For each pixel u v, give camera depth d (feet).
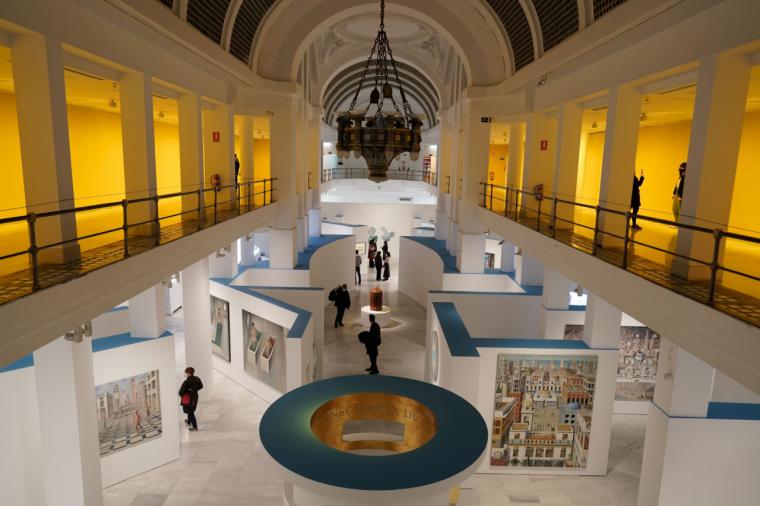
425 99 107.45
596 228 21.45
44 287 13.78
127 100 23.91
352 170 124.16
